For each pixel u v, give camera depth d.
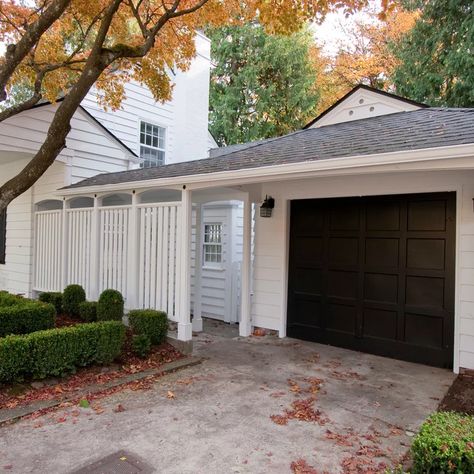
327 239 6.56
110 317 6.22
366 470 2.91
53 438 3.33
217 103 19.92
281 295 6.99
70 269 8.17
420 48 13.30
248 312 7.23
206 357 5.78
